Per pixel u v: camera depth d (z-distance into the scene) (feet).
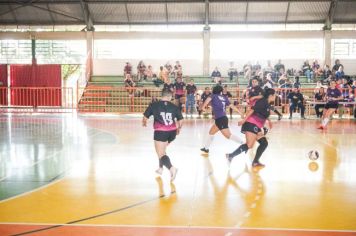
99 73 104.99
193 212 19.83
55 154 36.73
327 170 29.96
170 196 22.81
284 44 102.58
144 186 25.08
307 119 75.97
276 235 16.71
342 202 21.76
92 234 16.80
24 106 100.37
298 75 97.09
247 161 33.53
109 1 97.50
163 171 29.63
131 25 102.42
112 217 19.07
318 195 23.15
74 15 101.14
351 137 49.14
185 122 69.00
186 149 39.81
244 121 30.91
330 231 17.22
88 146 41.47
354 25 100.68
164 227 17.65
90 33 102.12
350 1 95.55
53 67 105.50
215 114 36.01
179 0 96.63
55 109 97.35
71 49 105.09
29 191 24.02
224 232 17.03
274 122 69.82
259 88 45.73
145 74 98.73
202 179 27.07
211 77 99.30
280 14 99.04
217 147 41.14
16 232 17.04
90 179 27.04
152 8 98.94
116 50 105.09
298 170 29.96
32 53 104.78
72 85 107.45
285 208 20.57
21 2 98.02
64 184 25.67
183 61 104.12
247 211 20.02
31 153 37.32
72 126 61.98
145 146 41.45
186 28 102.58
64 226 17.81
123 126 62.28
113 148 40.14
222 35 101.30
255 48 102.83
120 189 24.40
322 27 100.83
